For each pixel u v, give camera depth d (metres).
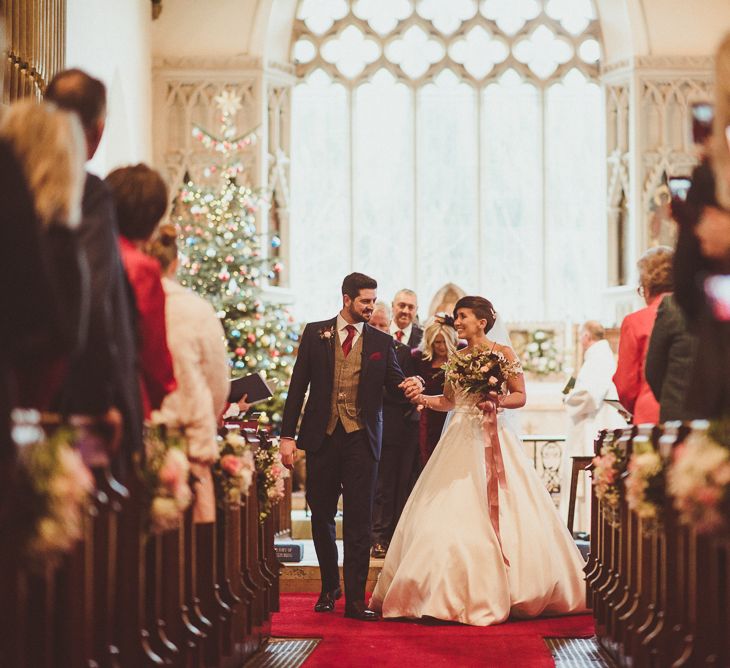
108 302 3.80
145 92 16.34
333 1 18.23
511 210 18.20
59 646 3.52
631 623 5.68
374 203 18.20
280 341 15.18
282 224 17.48
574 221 18.14
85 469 3.23
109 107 14.73
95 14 13.33
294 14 18.05
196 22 17.03
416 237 18.12
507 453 8.24
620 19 17.45
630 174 17.17
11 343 3.12
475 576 7.72
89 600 3.62
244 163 16.80
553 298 18.06
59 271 3.38
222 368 5.28
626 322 6.54
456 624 7.70
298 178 18.19
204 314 5.20
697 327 4.09
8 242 3.08
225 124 16.16
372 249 18.16
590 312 17.98
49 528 3.05
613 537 6.75
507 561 7.86
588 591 7.56
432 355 9.60
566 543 8.26
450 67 18.30
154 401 4.75
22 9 9.99
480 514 7.89
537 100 18.23
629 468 5.70
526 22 18.25
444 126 18.28
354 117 18.25
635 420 6.54
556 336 16.98
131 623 4.20
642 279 6.58
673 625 4.92
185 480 4.41
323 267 18.09
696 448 3.76
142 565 4.25
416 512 8.07
